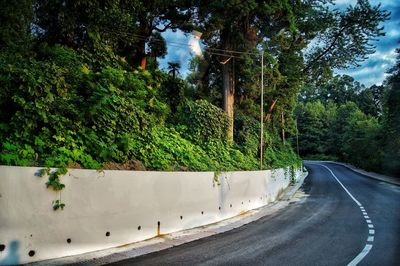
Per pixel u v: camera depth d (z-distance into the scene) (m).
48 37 14.60
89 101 10.71
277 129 41.62
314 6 29.50
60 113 9.38
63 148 8.58
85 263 7.02
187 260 7.59
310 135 102.38
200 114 18.06
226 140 19.98
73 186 7.65
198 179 12.11
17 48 10.87
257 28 25.89
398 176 42.50
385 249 8.99
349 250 8.85
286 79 31.12
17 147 7.86
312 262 7.66
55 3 13.68
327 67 34.84
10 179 6.58
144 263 7.23
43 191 7.08
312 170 58.41
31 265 6.62
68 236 7.50
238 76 28.02
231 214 14.55
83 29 15.21
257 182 18.06
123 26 16.03
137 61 22.03
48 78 9.42
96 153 9.61
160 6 20.27
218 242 9.62
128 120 11.45
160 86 19.41
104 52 15.59
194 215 11.80
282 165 29.09
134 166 10.45
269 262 7.60
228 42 24.34
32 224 6.86
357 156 62.59
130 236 9.02
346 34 32.94
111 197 8.52
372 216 15.05
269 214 15.66
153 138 12.94
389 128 40.78
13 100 8.42
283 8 23.52
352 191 27.47
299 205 19.17
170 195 10.59
